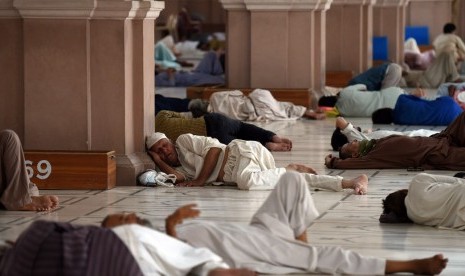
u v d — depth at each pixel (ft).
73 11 40.14
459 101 64.39
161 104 57.93
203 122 46.78
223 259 26.48
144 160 41.57
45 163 39.73
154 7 41.98
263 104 62.64
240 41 69.21
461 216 32.63
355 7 89.10
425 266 26.78
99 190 39.78
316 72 71.26
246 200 37.73
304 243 27.04
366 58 92.07
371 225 33.55
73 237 23.09
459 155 44.32
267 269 26.55
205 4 158.10
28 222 33.65
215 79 94.68
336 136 49.88
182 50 134.62
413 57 116.06
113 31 40.68
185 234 26.55
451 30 102.89
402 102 61.16
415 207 33.32
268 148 49.88
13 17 40.86
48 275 22.77
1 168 35.29
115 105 40.81
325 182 39.81
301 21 68.54
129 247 24.00
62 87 40.86
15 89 41.19
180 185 40.68
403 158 44.80
